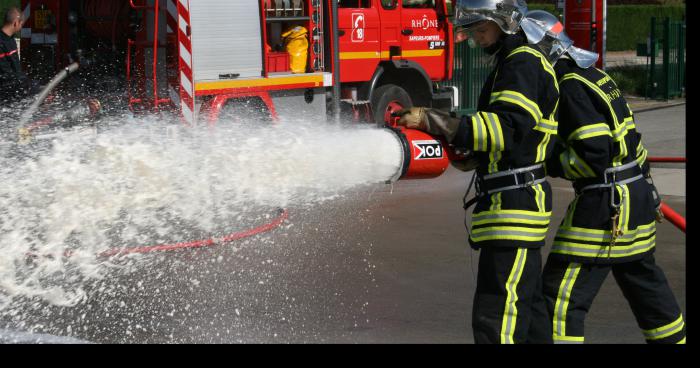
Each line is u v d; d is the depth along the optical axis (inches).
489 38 135.0
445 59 462.3
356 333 182.4
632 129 143.6
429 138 146.6
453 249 256.2
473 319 135.4
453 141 130.4
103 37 351.6
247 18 337.7
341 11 400.5
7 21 342.0
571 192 350.6
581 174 141.3
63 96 339.3
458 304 203.8
